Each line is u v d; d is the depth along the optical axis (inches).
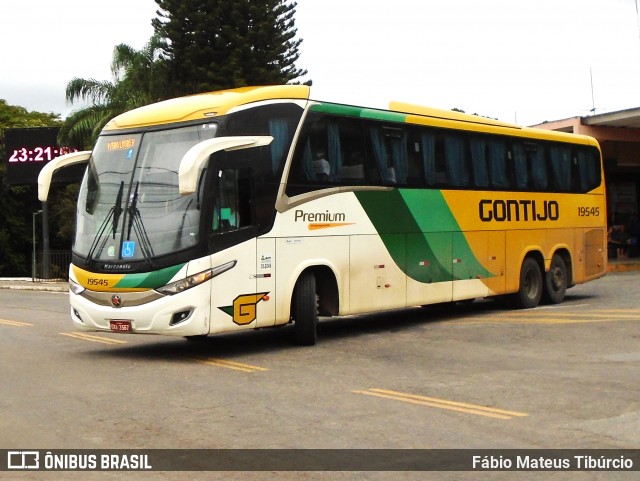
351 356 477.4
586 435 290.4
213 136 466.9
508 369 424.5
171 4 1379.2
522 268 708.0
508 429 299.6
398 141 591.5
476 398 352.8
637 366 426.9
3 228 1915.6
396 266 581.0
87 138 1355.8
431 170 617.9
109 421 318.7
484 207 666.8
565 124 1190.9
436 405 340.2
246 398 359.3
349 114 551.8
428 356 472.7
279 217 496.7
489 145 679.7
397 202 583.8
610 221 1368.1
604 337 530.0
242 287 473.7
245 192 479.2
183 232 454.9
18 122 2113.7
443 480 243.4
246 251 475.8
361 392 369.4
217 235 461.4
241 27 1397.6
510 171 700.7
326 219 528.1
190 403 350.0
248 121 482.0
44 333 609.6
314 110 526.0
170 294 450.6
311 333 517.3
